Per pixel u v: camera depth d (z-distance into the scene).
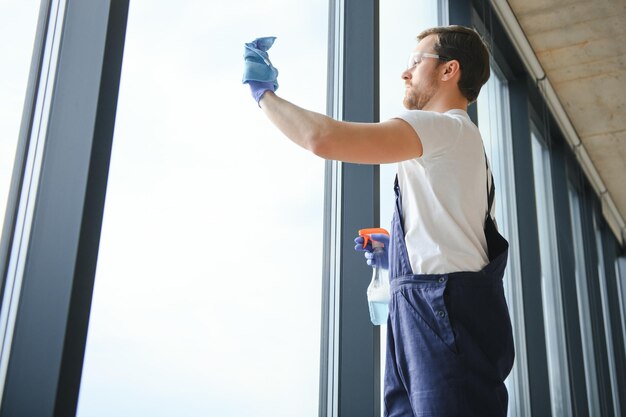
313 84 2.19
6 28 1.30
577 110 5.34
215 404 1.57
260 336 1.75
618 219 7.55
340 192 2.20
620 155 6.06
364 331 2.04
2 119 1.28
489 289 1.31
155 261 1.46
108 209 1.38
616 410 6.64
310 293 2.01
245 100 1.82
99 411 1.30
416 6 3.09
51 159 1.31
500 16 4.10
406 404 1.30
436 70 1.53
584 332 5.88
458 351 1.24
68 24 1.40
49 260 1.25
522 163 4.40
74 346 1.21
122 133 1.44
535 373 3.95
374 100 2.25
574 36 4.41
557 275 5.06
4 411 1.18
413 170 1.38
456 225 1.32
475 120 3.11
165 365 1.45
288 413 1.82
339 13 2.40
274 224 1.87
